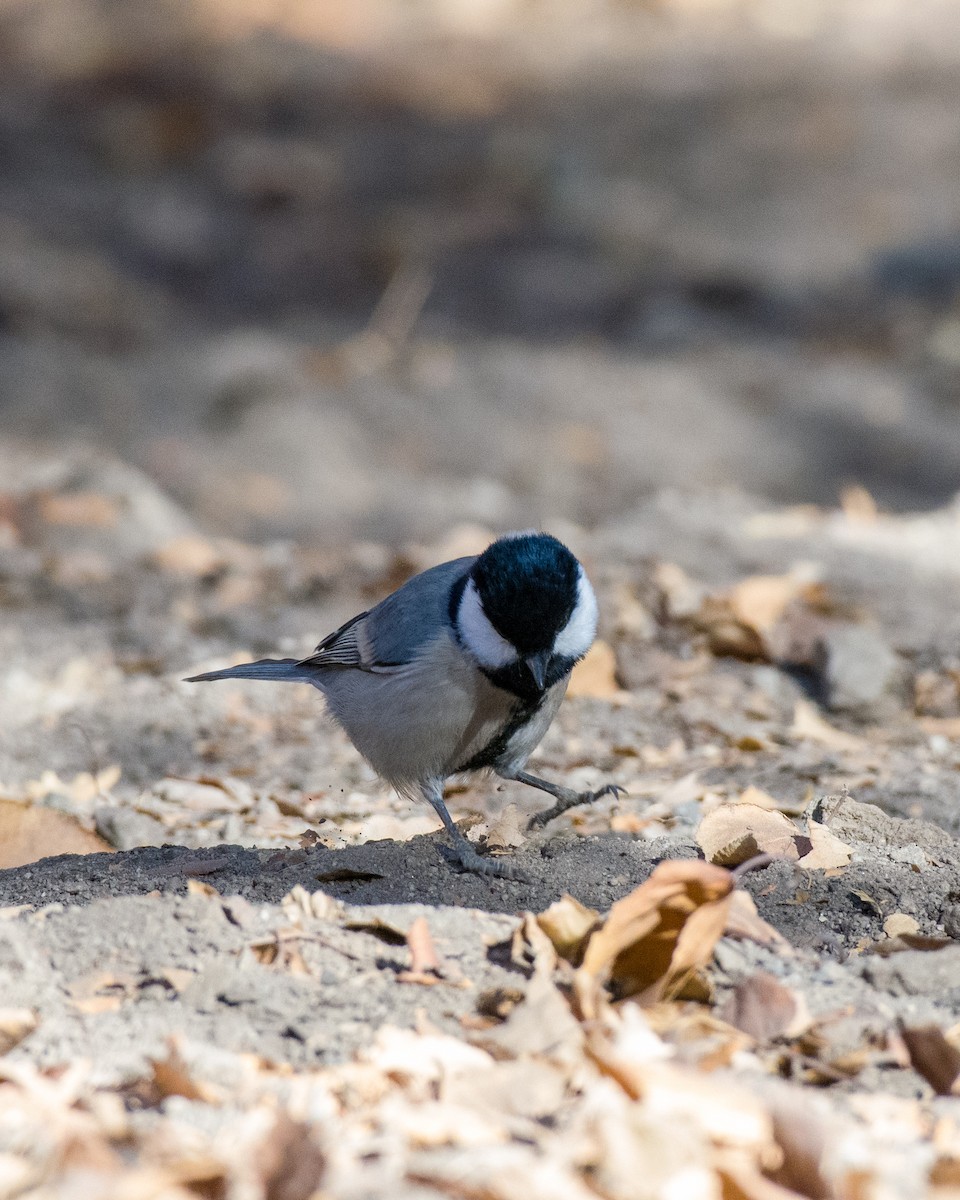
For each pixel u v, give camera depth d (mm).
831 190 28062
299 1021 5211
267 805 8562
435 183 29016
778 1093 4590
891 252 24703
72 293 22406
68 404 18844
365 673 7543
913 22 36594
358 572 13000
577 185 28500
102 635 11578
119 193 27391
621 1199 4074
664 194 28391
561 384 19391
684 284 24234
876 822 7145
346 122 32031
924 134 30109
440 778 7508
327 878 6598
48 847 7648
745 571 12539
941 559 13008
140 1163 4324
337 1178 4176
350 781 9094
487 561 7105
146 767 9359
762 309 23406
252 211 27609
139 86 32562
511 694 7191
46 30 35344
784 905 6285
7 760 9359
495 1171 4141
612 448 18047
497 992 5281
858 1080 4949
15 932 5645
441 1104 4605
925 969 5531
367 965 5594
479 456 17781
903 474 18438
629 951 5426
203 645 11469
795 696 10227
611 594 11430
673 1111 4445
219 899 5984
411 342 21328
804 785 8508
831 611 11148
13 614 11930
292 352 20250
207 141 30469
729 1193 4082
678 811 7992
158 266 24641
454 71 35062
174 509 14852
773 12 38031
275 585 12695
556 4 39094
